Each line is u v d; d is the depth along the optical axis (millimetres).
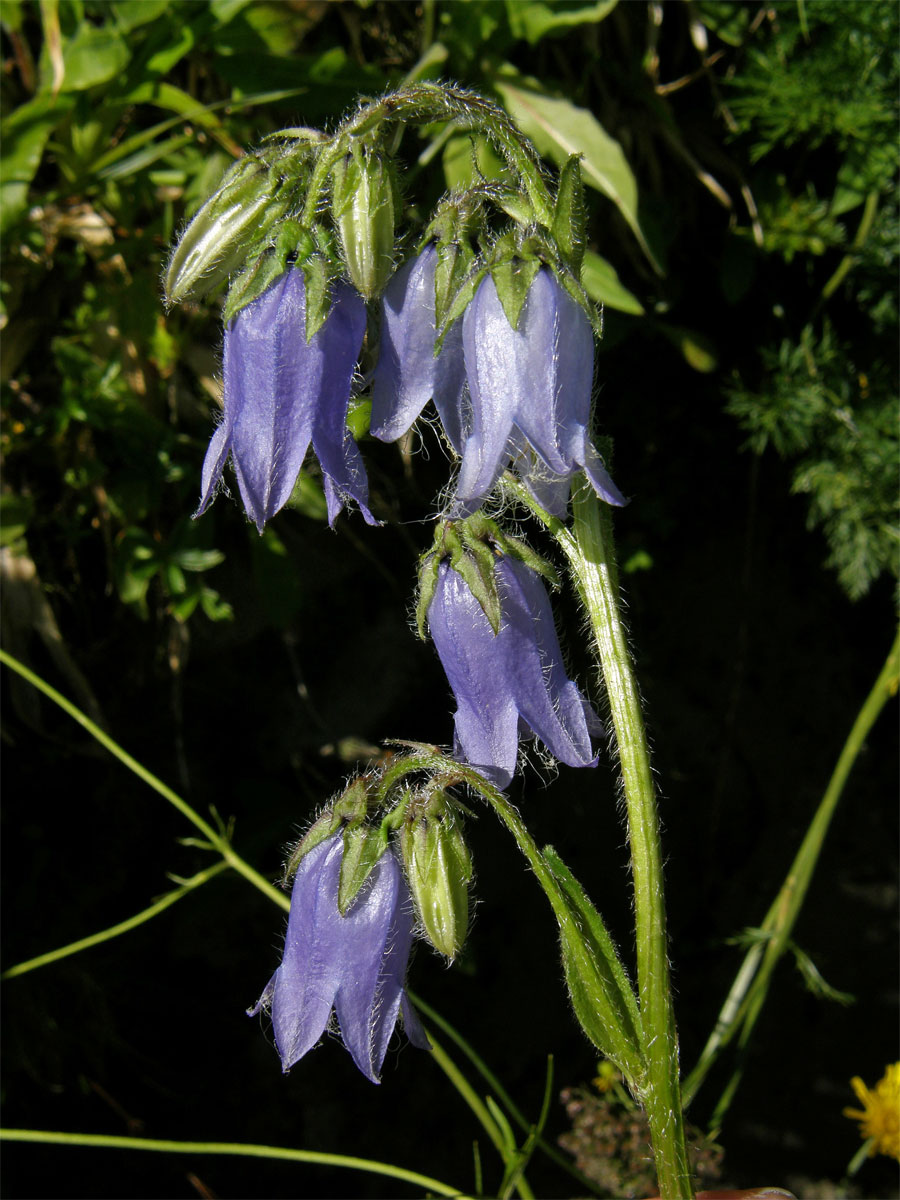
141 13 256
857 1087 307
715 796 333
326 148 187
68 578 293
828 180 302
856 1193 343
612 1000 203
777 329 306
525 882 325
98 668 299
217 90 286
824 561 325
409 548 305
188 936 309
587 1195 316
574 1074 325
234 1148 258
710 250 305
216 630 300
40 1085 299
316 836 205
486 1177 321
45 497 288
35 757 297
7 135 259
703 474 316
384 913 202
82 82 257
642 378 309
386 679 307
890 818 341
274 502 185
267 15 263
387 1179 318
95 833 302
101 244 282
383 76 266
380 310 193
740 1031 339
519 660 204
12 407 283
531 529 302
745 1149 341
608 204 294
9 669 288
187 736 306
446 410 192
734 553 323
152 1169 309
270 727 307
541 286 184
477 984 323
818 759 337
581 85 292
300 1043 202
